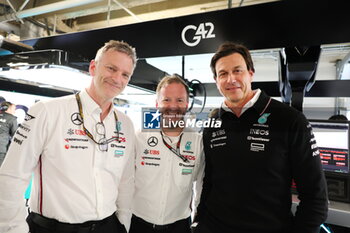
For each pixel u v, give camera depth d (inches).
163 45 49.9
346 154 47.0
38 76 60.8
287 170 39.3
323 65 124.1
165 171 49.4
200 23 46.6
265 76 133.2
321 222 35.8
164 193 48.6
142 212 49.6
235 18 44.3
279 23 41.5
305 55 42.1
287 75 44.1
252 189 39.4
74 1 75.6
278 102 41.9
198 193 55.4
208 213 45.0
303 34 40.1
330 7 38.3
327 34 38.7
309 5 39.5
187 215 51.4
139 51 51.8
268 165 38.6
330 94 82.0
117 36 53.7
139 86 68.9
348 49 81.9
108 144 42.6
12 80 83.7
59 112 39.8
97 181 40.3
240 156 40.9
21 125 38.0
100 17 104.9
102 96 41.8
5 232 34.7
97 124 41.8
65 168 38.2
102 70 40.9
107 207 41.4
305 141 37.5
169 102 51.8
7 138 136.3
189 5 87.8
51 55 48.6
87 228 38.2
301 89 45.1
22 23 94.0
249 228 38.9
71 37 58.1
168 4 90.6
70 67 50.8
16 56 51.6
